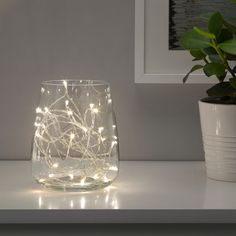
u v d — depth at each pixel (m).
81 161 1.02
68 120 1.01
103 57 1.23
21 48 1.23
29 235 0.98
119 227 0.99
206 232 0.99
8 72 1.24
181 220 0.93
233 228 0.99
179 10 1.21
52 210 0.92
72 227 0.98
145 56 1.22
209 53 1.05
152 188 1.05
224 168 1.09
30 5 1.22
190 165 1.22
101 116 1.02
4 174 1.14
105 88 1.02
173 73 1.22
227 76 1.21
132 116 1.25
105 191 1.03
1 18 1.22
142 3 1.20
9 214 0.92
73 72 1.23
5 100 1.24
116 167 1.04
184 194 1.01
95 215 0.92
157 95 1.24
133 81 1.24
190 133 1.25
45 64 1.23
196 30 1.00
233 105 1.05
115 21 1.22
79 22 1.22
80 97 1.01
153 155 1.26
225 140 1.07
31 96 1.24
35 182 1.09
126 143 1.25
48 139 1.01
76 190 1.02
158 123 1.25
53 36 1.23
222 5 1.20
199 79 1.22
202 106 1.10
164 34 1.21
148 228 0.99
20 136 1.25
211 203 0.96
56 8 1.22
